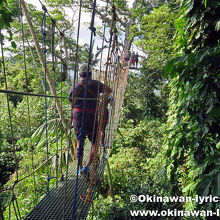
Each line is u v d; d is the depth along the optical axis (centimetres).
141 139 721
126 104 1162
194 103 212
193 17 228
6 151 721
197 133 213
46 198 191
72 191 203
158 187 428
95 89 215
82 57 679
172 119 313
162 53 672
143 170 588
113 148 777
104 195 526
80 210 171
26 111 742
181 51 279
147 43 736
